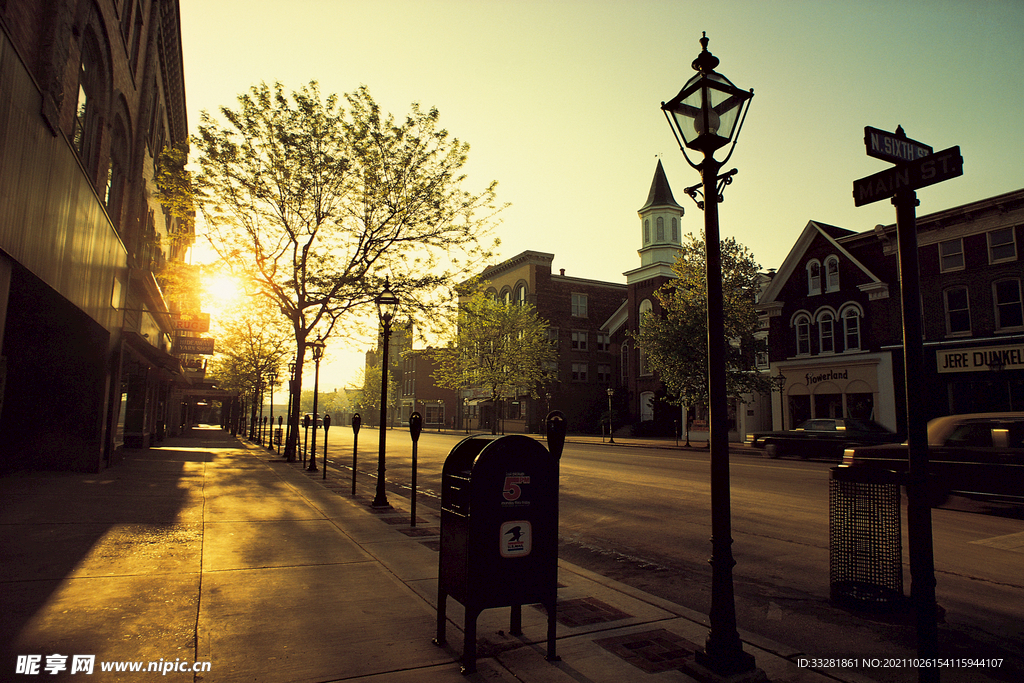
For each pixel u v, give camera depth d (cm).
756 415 3550
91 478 1229
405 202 2058
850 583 549
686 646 418
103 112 1330
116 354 1485
